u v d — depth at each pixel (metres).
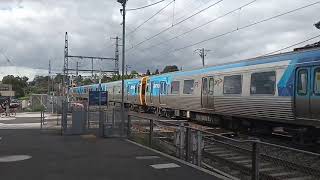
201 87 26.78
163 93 34.72
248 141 10.02
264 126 20.55
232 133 21.94
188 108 29.14
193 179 10.01
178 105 31.16
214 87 24.72
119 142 17.05
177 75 31.69
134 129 18.67
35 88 143.62
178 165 11.75
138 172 10.86
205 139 12.76
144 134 17.61
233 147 11.70
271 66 19.00
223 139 13.85
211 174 10.55
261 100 19.58
